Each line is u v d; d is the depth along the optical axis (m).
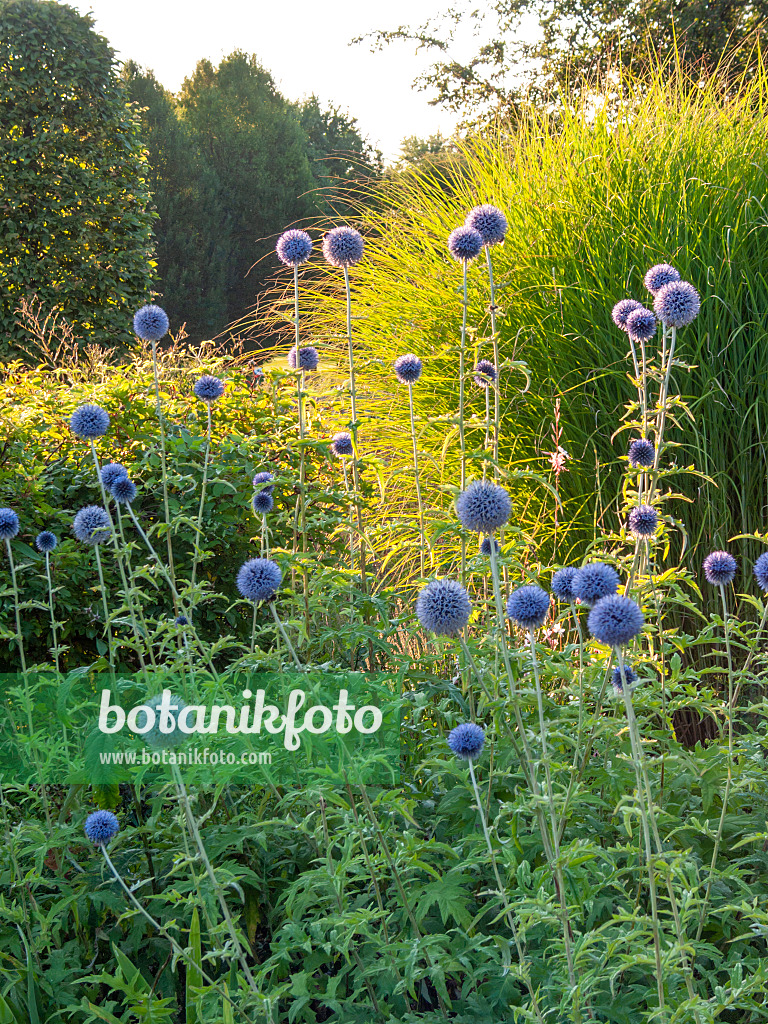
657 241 4.93
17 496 3.88
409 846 2.07
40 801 2.68
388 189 6.91
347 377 5.68
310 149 39.12
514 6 13.37
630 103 6.17
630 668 2.41
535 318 5.20
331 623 3.56
